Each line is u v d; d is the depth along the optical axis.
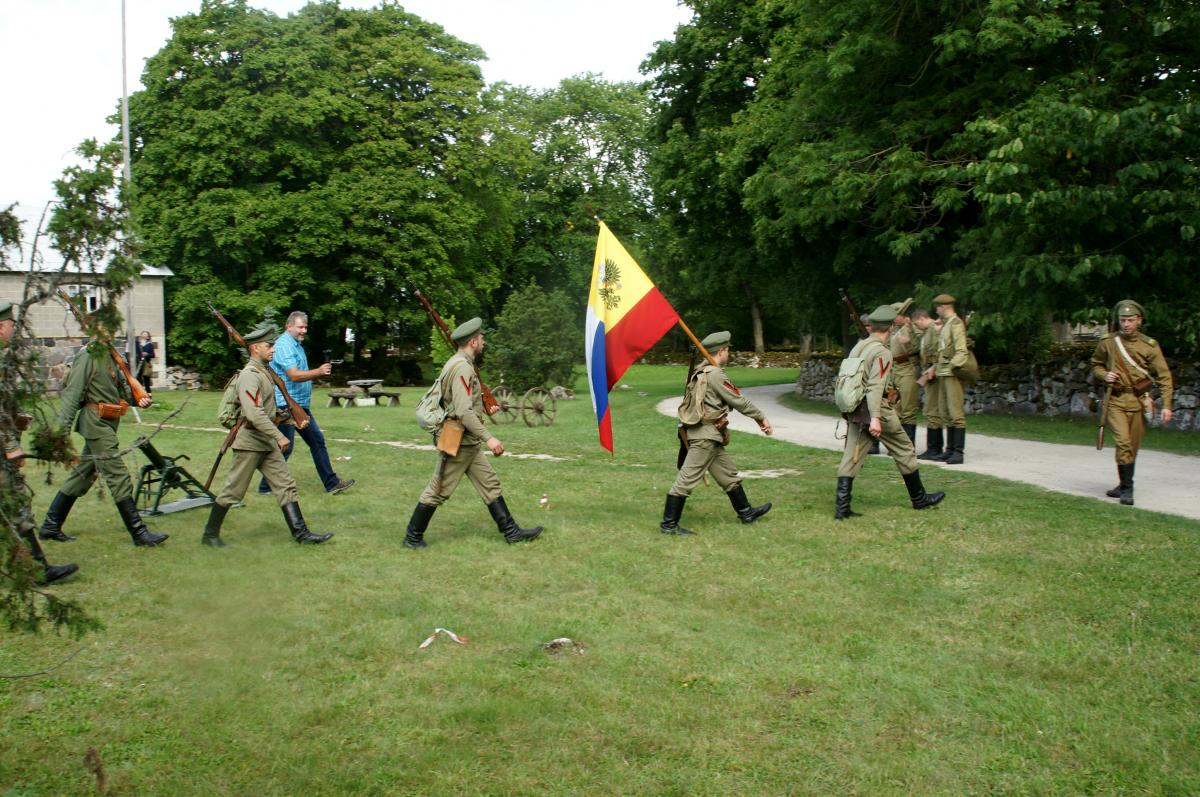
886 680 4.99
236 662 5.23
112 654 5.37
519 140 44.56
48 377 4.66
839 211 18.94
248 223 34.41
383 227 37.81
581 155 55.28
